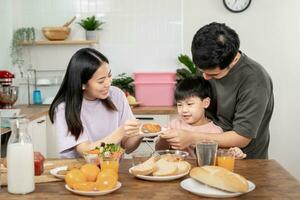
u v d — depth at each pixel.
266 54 4.12
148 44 4.23
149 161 1.54
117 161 1.47
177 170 1.46
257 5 4.08
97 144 1.74
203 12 4.14
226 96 1.88
